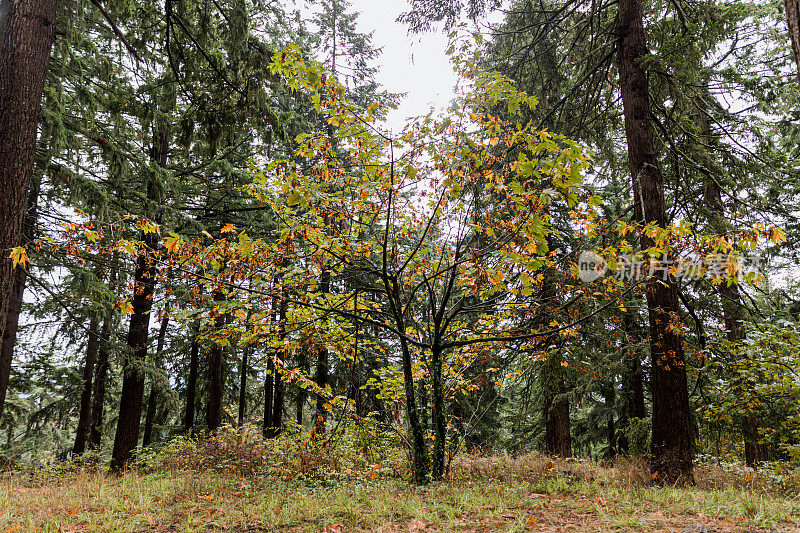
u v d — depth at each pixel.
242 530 5.05
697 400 9.36
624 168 12.62
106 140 9.54
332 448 8.59
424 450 7.50
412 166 6.75
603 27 10.33
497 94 7.17
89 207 9.01
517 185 5.49
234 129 9.71
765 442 8.73
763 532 4.11
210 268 7.12
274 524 5.15
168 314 6.99
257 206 12.12
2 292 5.50
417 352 8.66
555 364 10.84
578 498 5.99
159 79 10.62
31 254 8.37
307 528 4.94
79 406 16.80
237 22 8.83
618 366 11.53
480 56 7.13
